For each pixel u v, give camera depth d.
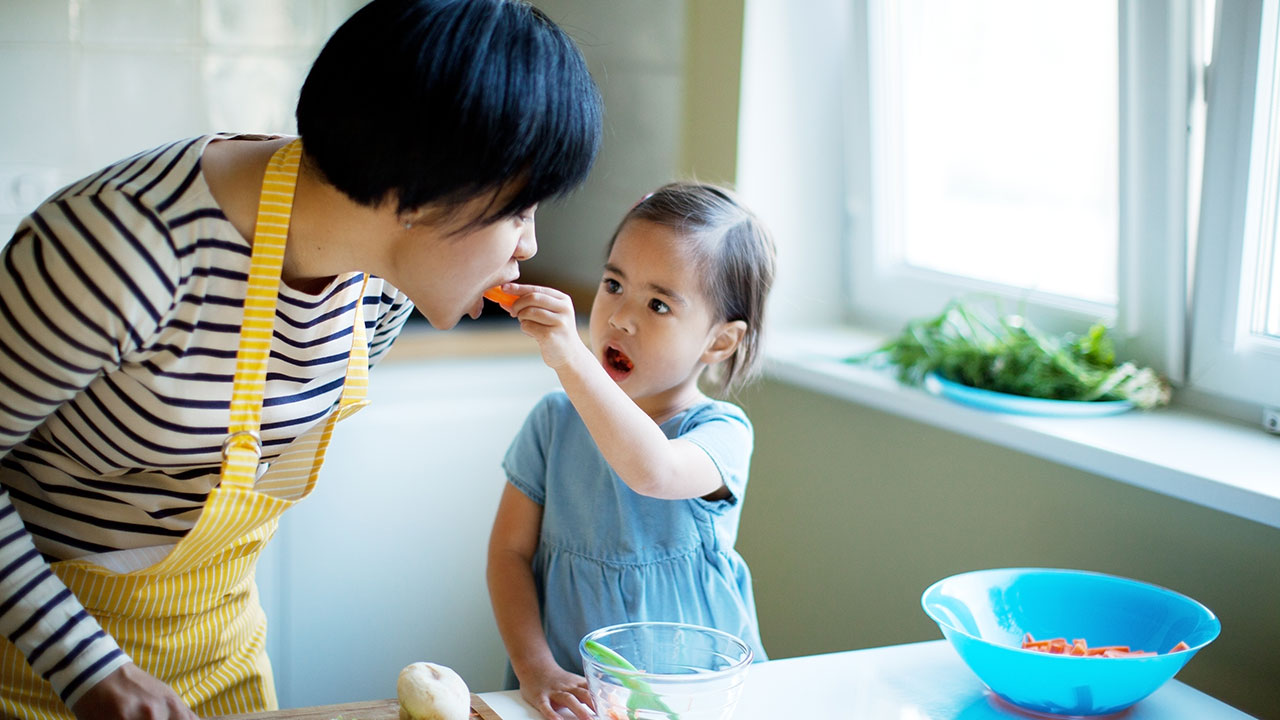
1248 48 1.39
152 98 2.06
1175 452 1.33
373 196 0.82
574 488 1.28
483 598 1.93
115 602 0.98
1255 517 1.17
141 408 0.89
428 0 0.80
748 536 2.05
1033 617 1.15
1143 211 1.55
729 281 1.28
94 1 1.98
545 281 2.50
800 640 1.94
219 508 0.90
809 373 1.82
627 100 2.24
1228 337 1.48
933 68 1.95
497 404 1.89
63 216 0.80
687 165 2.11
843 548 1.82
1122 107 1.54
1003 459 1.51
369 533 1.82
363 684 1.85
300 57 2.17
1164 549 1.31
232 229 0.86
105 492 0.97
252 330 0.88
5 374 0.81
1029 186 1.79
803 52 2.02
